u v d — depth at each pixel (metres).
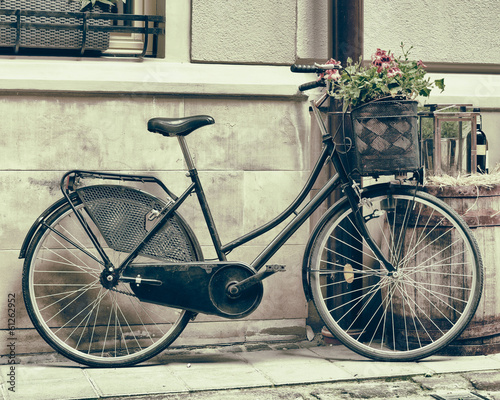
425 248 3.61
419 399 3.03
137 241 3.44
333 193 3.90
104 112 3.66
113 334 3.73
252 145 3.86
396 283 3.67
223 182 3.82
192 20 3.81
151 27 3.81
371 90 3.35
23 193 3.58
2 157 3.54
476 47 4.30
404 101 3.34
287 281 3.93
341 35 3.85
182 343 3.82
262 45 3.91
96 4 3.76
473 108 3.87
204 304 3.43
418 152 3.42
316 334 4.03
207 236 3.81
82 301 3.69
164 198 3.74
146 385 3.16
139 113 3.70
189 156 3.48
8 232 3.57
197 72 3.79
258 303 3.46
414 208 3.62
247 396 3.05
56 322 3.66
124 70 3.68
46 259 3.63
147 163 3.72
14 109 3.54
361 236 3.88
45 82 3.54
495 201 3.65
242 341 3.89
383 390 3.14
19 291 3.59
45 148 3.59
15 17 3.63
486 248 3.62
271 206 3.89
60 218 3.47
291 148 3.91
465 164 3.91
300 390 3.14
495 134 4.29
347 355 3.71
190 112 3.77
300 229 3.94
